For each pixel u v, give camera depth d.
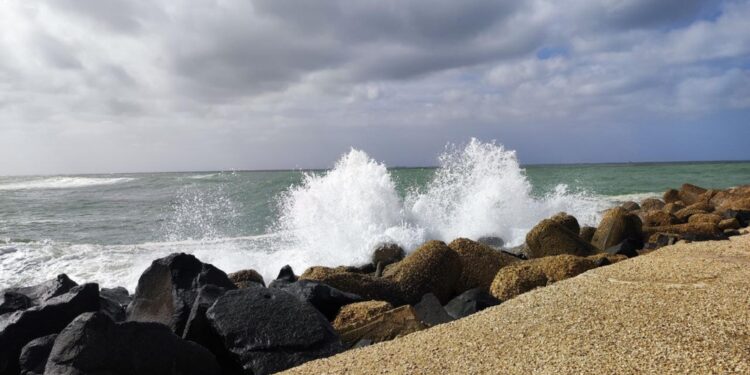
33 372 4.75
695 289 4.64
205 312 5.18
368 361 3.95
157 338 4.43
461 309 6.03
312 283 6.22
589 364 3.30
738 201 15.12
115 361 4.20
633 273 5.48
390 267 8.04
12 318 5.45
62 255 11.86
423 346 4.08
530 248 9.59
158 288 6.01
